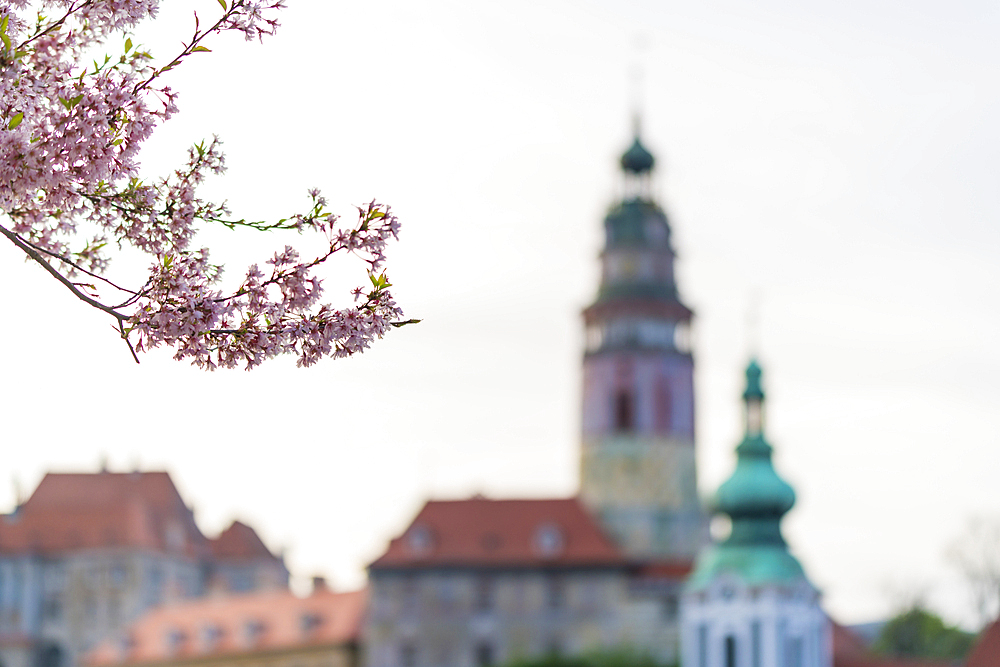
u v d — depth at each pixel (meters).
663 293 146.50
